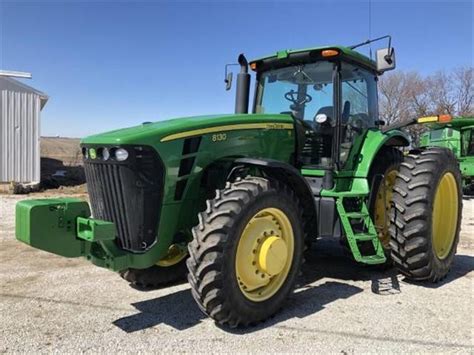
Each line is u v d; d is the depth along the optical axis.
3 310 3.67
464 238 7.22
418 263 4.35
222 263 3.12
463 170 15.90
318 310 3.72
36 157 14.05
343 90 4.64
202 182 3.70
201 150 3.62
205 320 3.49
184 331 3.28
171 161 3.43
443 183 4.78
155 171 3.36
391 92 31.36
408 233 4.32
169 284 4.32
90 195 3.63
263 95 5.09
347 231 4.06
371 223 4.35
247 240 3.35
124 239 3.41
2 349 2.95
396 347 3.05
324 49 4.47
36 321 3.44
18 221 3.04
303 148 4.60
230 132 3.82
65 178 16.30
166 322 3.44
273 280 3.57
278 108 4.93
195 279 3.16
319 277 4.72
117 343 3.06
